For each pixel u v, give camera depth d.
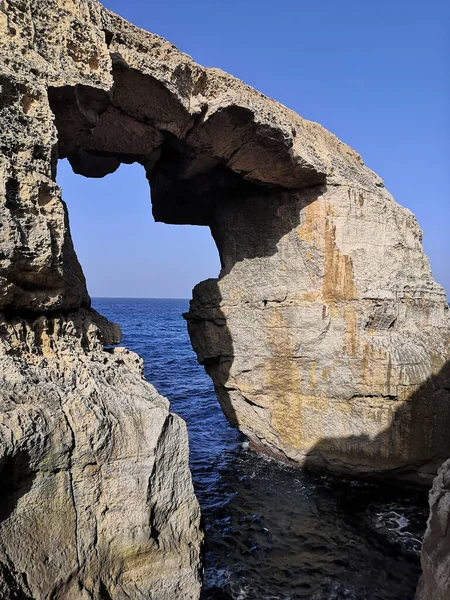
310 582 10.37
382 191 18.36
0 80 7.64
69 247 10.34
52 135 8.19
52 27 8.84
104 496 7.09
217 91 13.03
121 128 12.30
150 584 7.34
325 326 15.34
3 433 6.02
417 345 14.93
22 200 7.62
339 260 15.28
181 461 7.92
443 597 6.91
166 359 43.19
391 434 14.34
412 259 16.84
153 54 11.28
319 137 17.23
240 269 17.55
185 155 14.46
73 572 6.60
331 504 13.84
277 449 17.09
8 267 7.31
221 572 10.60
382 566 10.98
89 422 6.92
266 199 16.77
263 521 12.83
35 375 7.26
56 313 8.66
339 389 15.12
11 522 6.22
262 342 16.67
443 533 7.33
